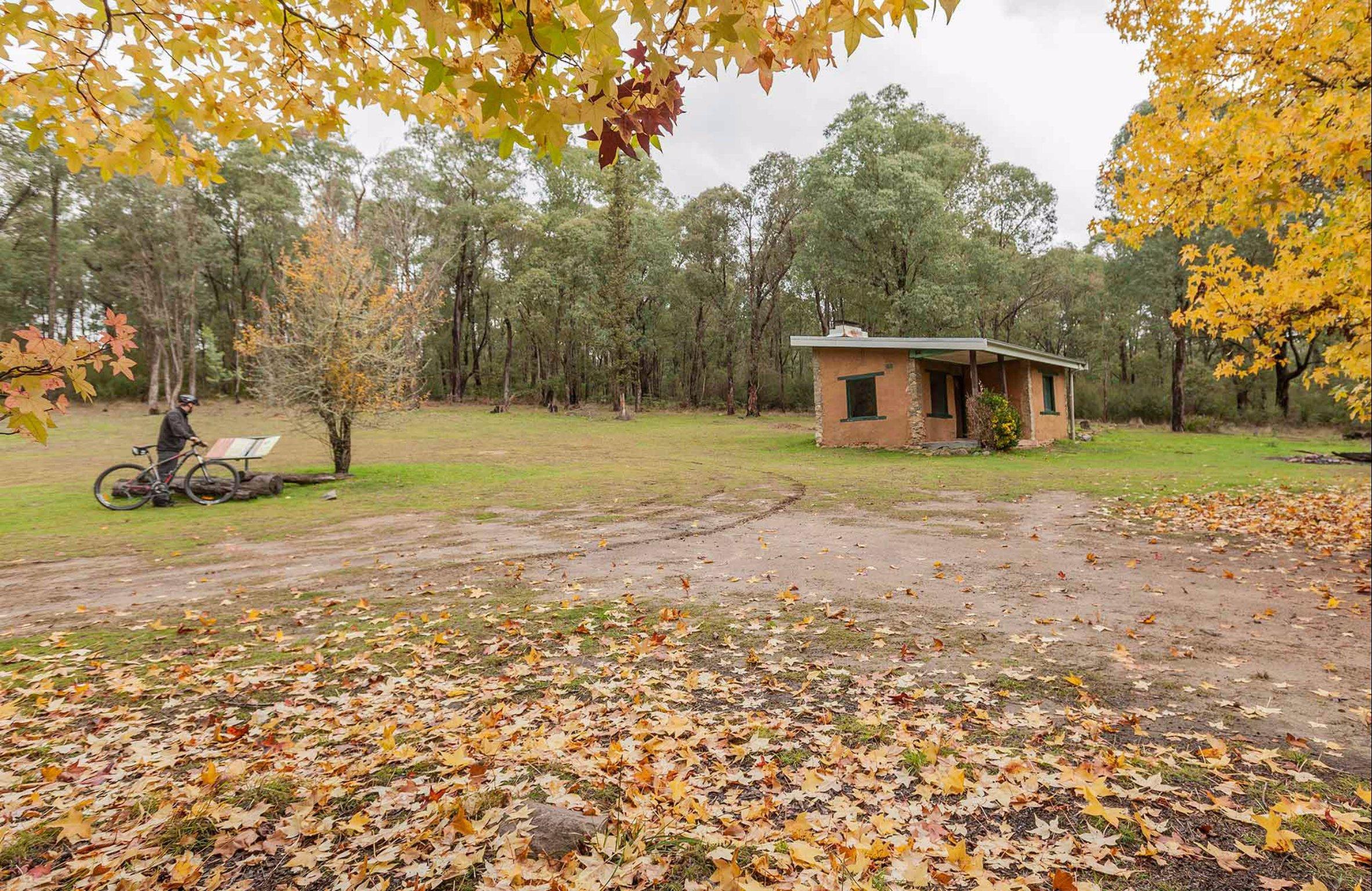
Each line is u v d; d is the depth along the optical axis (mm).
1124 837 2369
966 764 2918
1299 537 7984
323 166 41438
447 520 10047
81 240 41281
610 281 40125
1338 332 7230
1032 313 44844
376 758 2955
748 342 52656
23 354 1684
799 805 2613
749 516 10078
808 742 3158
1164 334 38688
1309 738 3186
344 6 2307
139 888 2068
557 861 2141
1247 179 6234
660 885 2064
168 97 2502
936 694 3723
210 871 2178
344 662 4305
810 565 6941
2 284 38750
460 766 2840
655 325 53812
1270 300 6469
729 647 4559
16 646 4695
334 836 2359
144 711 3598
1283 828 2443
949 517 9805
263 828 2438
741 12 1755
